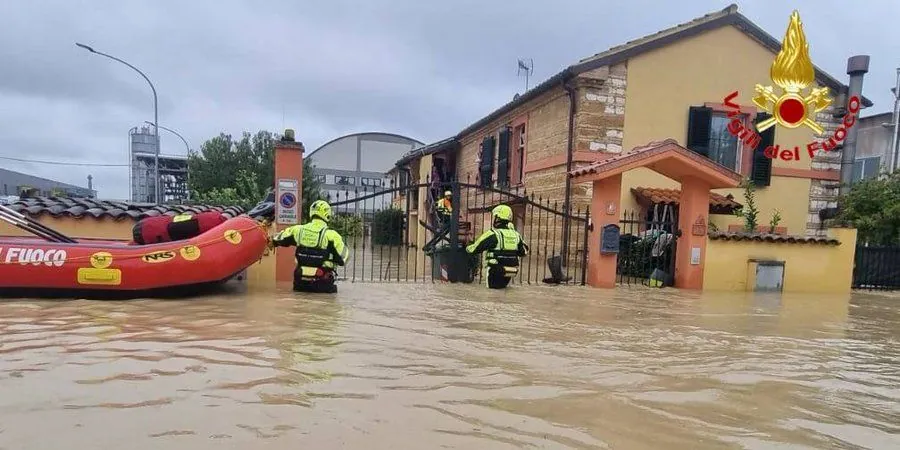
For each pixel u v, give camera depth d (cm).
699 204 1072
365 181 4012
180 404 313
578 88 1313
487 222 1920
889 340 626
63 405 307
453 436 287
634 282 1153
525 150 1620
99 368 377
